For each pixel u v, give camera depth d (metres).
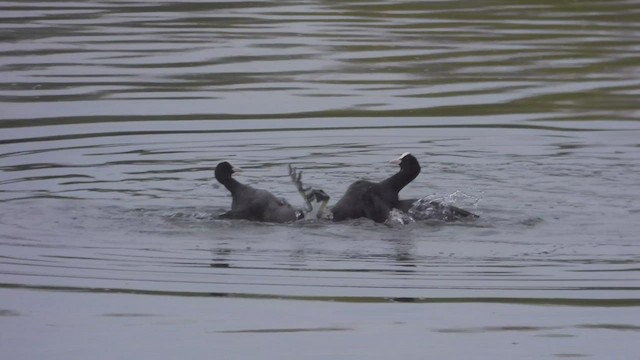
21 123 35.47
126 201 27.09
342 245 23.88
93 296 21.11
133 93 39.91
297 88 40.81
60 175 29.41
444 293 21.20
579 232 24.67
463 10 58.72
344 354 18.56
